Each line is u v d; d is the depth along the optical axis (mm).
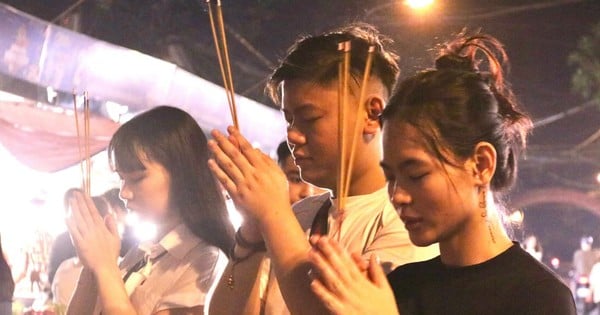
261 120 11477
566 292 2744
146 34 14078
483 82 2877
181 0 14203
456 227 2768
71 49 7809
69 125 8719
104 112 9109
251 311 3420
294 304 2855
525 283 2750
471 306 2795
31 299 8688
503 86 3117
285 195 2939
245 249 3420
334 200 3480
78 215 3969
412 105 2754
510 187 2955
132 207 4203
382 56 3410
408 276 3006
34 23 7355
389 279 3047
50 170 8773
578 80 20828
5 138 8500
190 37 14531
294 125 3287
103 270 3906
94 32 13453
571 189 33094
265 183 2914
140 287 4113
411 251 3225
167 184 4137
